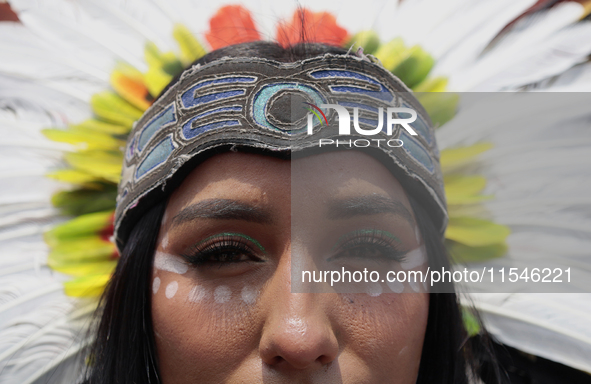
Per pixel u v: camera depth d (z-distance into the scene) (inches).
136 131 57.8
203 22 78.3
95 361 59.7
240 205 45.6
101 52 79.1
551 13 77.4
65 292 75.0
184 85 52.1
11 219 76.0
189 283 47.8
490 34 78.8
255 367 43.6
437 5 79.7
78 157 78.1
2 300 72.5
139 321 54.2
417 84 77.7
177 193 50.5
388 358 46.6
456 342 61.1
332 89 49.7
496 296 75.0
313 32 74.4
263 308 44.6
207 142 47.8
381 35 77.7
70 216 77.8
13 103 77.9
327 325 43.3
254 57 50.7
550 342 70.7
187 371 46.0
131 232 58.2
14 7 78.7
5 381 69.5
